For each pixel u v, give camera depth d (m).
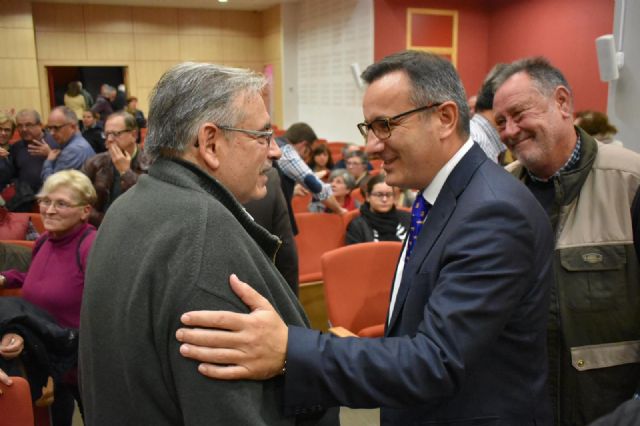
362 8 8.02
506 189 0.92
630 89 3.22
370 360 0.82
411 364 0.83
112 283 0.78
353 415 2.49
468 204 0.92
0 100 10.05
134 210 0.81
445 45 8.02
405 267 1.01
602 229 1.26
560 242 1.27
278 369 0.79
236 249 0.77
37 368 1.66
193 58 11.55
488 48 8.21
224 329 0.74
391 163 1.02
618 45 3.24
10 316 1.56
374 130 0.99
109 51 10.99
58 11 10.51
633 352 1.27
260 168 0.88
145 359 0.74
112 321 0.77
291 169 2.90
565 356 1.26
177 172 0.81
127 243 0.78
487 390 0.94
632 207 1.25
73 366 1.71
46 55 10.55
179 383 0.73
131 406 0.77
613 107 3.33
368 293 2.40
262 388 0.78
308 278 3.08
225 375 0.73
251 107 0.85
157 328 0.73
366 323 2.40
